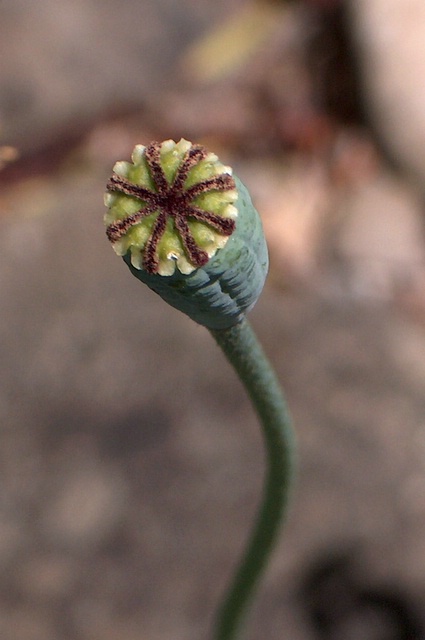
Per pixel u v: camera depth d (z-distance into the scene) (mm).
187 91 710
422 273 587
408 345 469
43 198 584
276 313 478
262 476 421
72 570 402
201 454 425
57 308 483
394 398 444
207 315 201
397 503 414
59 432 434
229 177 187
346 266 585
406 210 617
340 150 657
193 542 409
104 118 677
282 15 752
